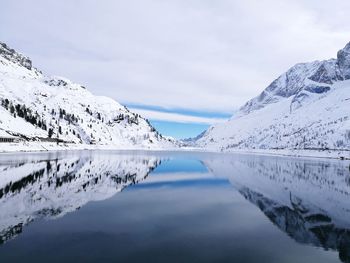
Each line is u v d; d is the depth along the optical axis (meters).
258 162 167.25
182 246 25.98
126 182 64.88
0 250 23.78
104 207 39.84
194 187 61.09
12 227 29.80
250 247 26.41
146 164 121.12
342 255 25.34
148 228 31.03
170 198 48.25
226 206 43.38
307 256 24.94
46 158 121.88
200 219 35.44
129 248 25.06
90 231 29.36
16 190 48.62
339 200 50.22
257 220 35.81
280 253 25.28
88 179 65.88
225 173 93.19
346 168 131.50
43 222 31.78
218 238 28.58
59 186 54.50
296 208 43.25
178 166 117.94
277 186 65.75
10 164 88.44
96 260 22.36
